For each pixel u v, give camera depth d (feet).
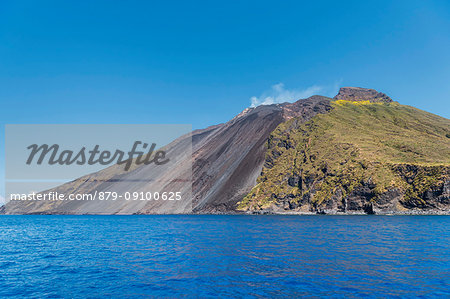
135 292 67.05
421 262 93.04
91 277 81.30
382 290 66.08
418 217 339.36
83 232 230.07
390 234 168.55
